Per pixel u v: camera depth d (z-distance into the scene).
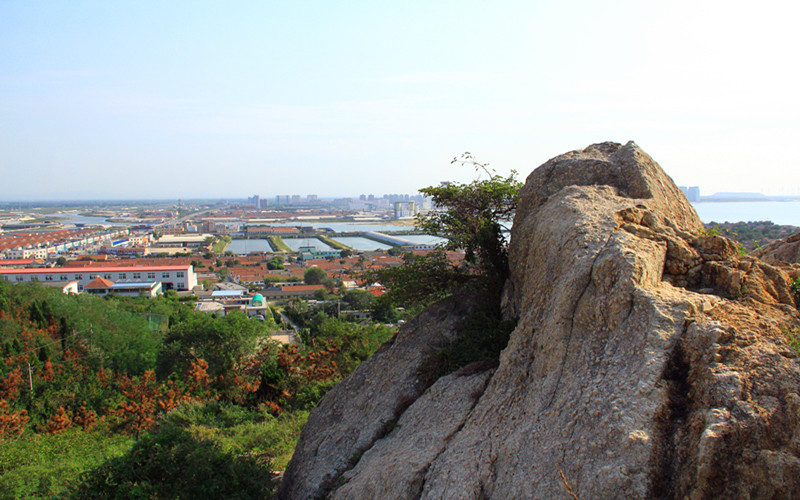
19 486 16.59
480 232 12.75
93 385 31.53
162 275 100.88
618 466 5.64
